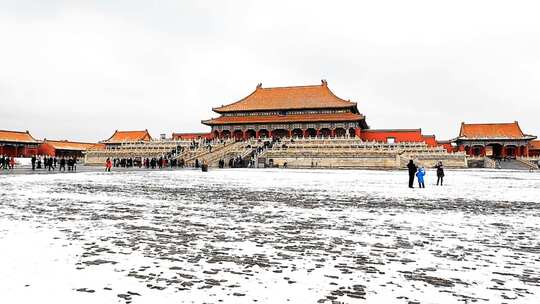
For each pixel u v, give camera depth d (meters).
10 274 7.06
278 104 120.38
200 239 10.14
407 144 84.81
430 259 8.41
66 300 5.91
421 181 28.56
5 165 57.97
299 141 90.50
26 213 13.78
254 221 12.87
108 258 8.22
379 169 72.19
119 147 102.12
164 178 36.81
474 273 7.46
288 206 16.69
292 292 6.38
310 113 115.88
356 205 17.25
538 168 88.12
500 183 34.78
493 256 8.69
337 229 11.61
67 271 7.30
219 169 66.38
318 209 15.82
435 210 15.91
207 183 30.31
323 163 78.06
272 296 6.19
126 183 29.44
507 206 17.44
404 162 78.12
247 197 20.09
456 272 7.52
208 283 6.77
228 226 11.95
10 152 129.38
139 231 11.05
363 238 10.41
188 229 11.43
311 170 64.12
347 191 24.20
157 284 6.68
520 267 7.87
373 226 12.13
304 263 8.02
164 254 8.61
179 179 35.34
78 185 26.77
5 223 11.79
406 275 7.30
